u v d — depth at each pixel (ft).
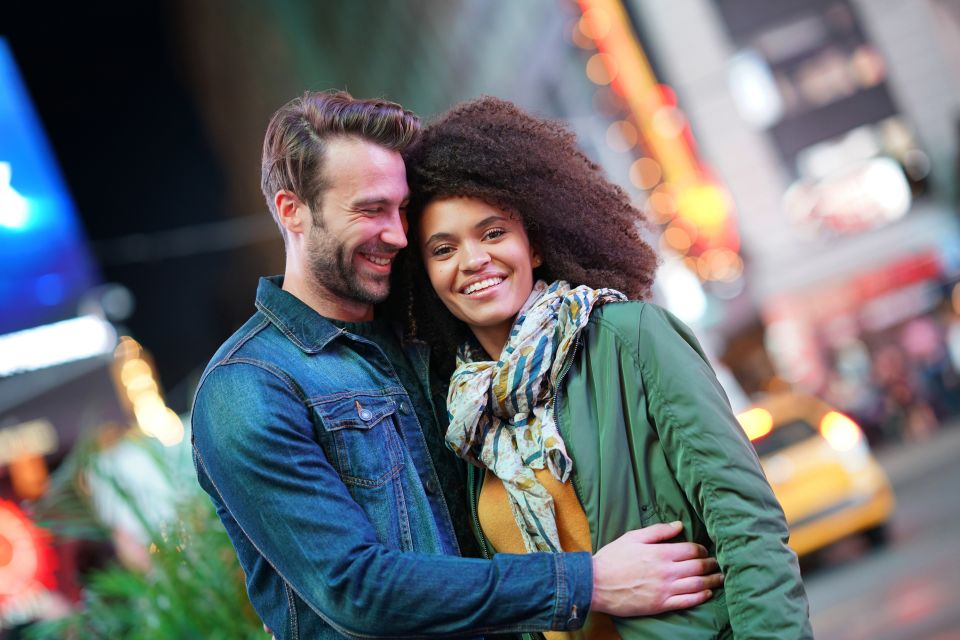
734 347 81.25
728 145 80.89
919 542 27.86
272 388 8.27
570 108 84.33
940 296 78.89
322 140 8.53
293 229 8.82
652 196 80.02
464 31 92.38
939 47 78.43
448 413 9.21
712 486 7.95
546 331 8.56
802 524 27.68
